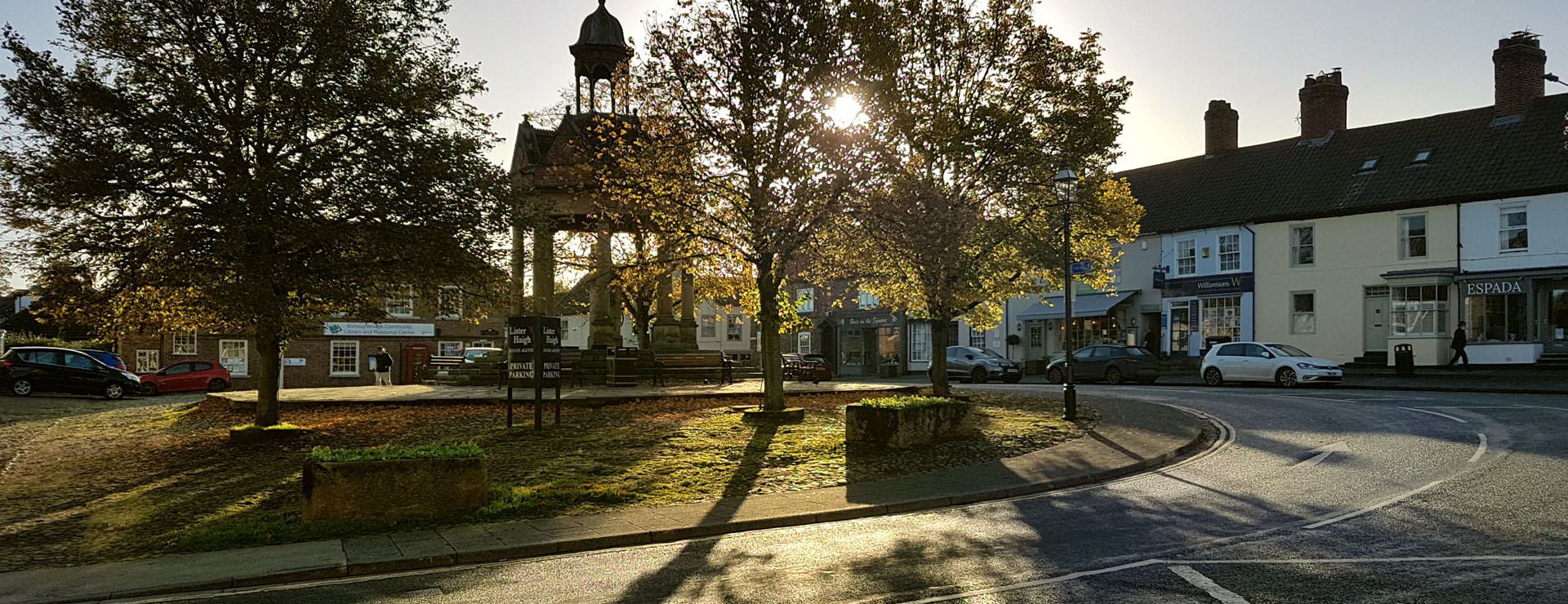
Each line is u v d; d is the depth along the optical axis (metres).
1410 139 35.06
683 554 8.55
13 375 29.02
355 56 15.26
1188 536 8.38
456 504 10.45
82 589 7.61
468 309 17.61
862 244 18.98
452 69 16.36
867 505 10.62
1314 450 13.88
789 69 16.23
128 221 14.52
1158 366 33.69
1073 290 43.38
